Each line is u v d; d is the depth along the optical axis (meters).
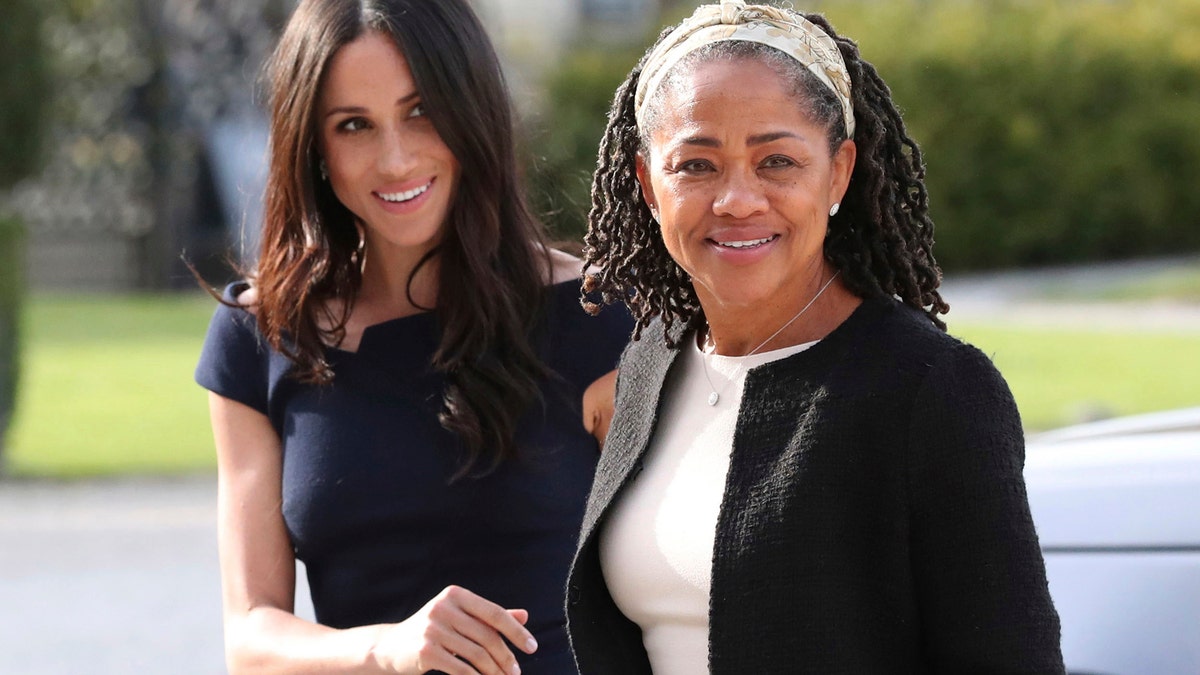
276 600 5.66
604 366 5.82
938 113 42.47
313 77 5.65
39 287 43.81
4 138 21.36
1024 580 3.79
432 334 5.80
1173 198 43.06
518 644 4.79
